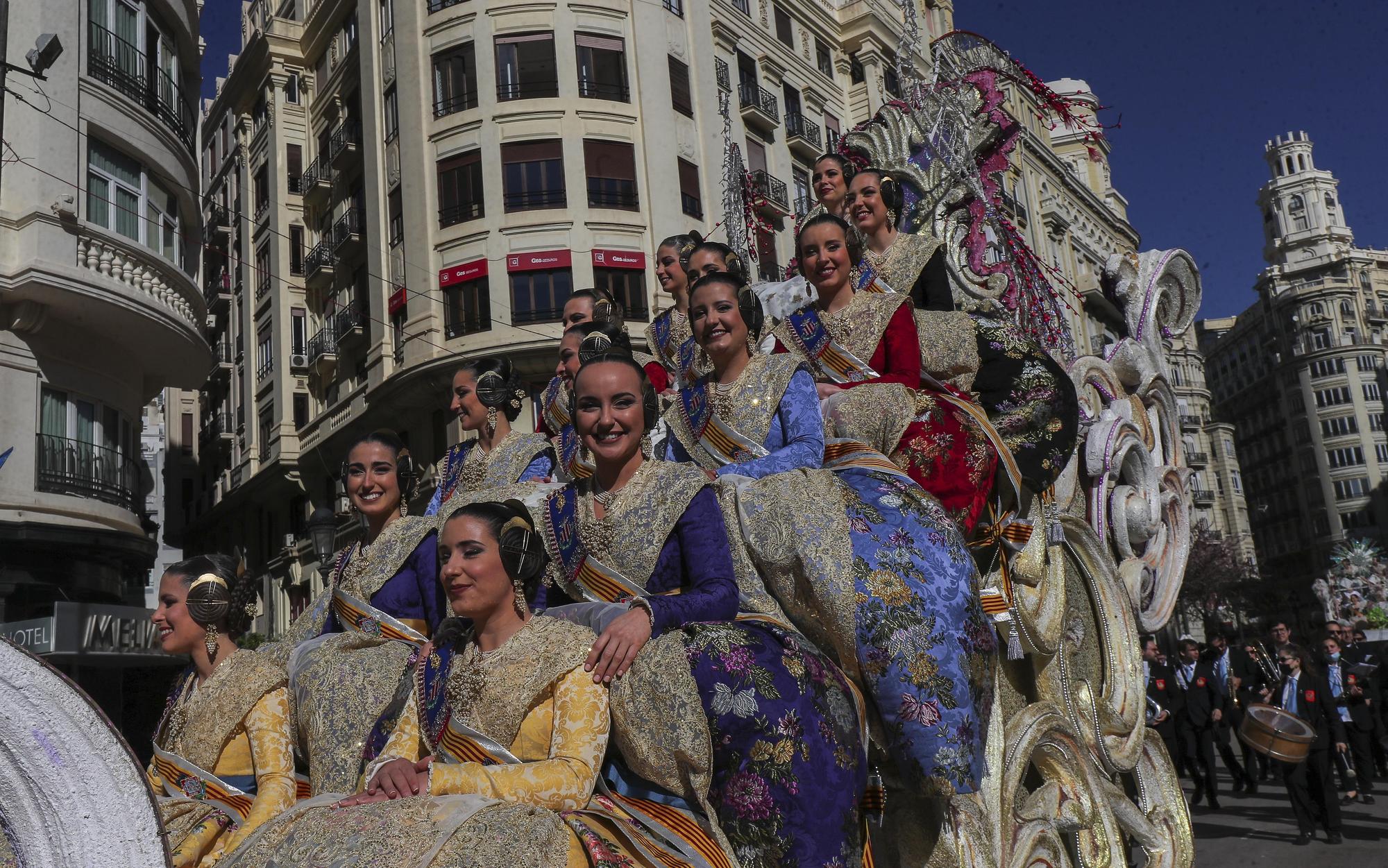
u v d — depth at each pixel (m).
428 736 2.54
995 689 3.77
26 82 16.11
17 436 16.11
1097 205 27.05
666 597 2.60
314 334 34.19
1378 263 92.69
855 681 3.04
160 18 19.59
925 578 3.03
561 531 2.91
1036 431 4.45
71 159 16.45
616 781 2.54
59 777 1.84
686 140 28.02
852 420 3.65
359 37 30.70
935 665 2.95
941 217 5.93
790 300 5.91
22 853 1.87
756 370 3.51
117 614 15.14
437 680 2.58
